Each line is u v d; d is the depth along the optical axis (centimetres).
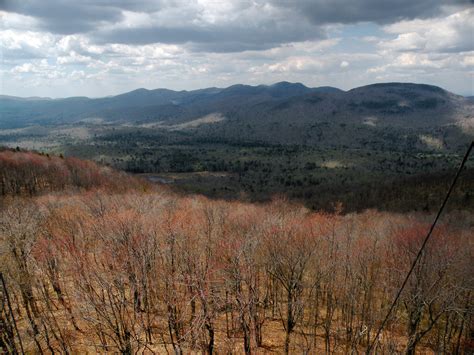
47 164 8181
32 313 2167
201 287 1717
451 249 2173
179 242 2053
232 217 3159
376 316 2270
